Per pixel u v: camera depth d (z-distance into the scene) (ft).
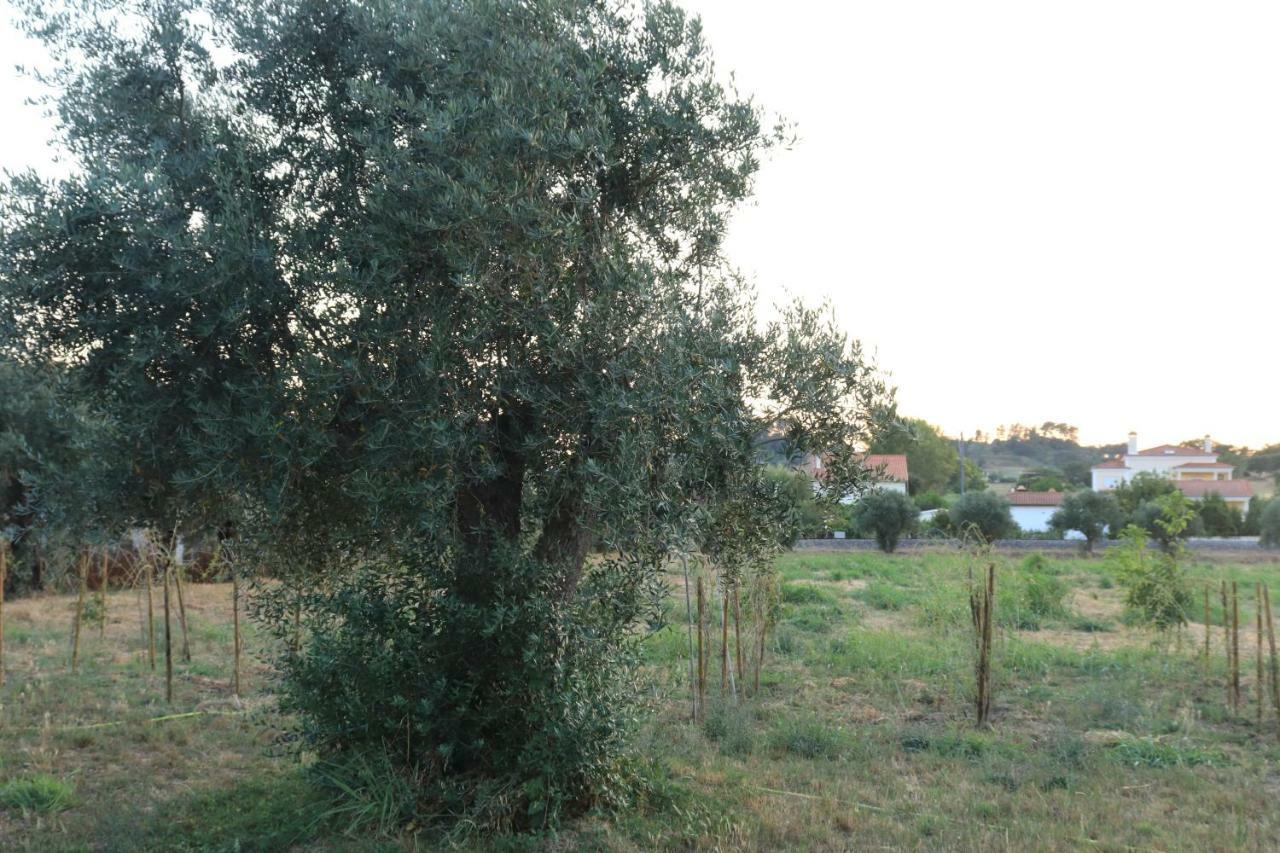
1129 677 37.83
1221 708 33.19
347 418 18.85
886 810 22.80
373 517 18.60
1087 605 62.34
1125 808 23.18
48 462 20.29
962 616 42.65
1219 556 96.68
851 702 35.12
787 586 60.80
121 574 67.00
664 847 20.06
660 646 41.16
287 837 20.01
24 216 17.92
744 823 21.21
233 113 20.92
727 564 21.80
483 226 17.94
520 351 19.27
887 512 106.22
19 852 19.94
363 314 18.29
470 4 18.95
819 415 19.72
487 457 19.36
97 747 28.48
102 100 20.16
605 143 18.83
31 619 56.44
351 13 19.70
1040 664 40.78
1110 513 108.06
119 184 17.90
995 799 23.75
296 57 20.53
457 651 20.70
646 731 27.37
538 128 18.71
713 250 21.49
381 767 20.70
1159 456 275.18
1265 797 23.94
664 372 17.94
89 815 22.24
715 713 31.32
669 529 18.08
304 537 21.50
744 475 19.89
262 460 18.51
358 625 20.71
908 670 40.14
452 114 18.19
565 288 18.80
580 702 19.92
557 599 20.81
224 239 17.78
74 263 18.37
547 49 18.93
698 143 20.79
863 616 56.03
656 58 20.65
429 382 18.30
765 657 42.78
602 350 18.72
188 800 23.03
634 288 18.67
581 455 18.85
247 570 21.93
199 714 32.30
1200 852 20.06
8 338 18.86
